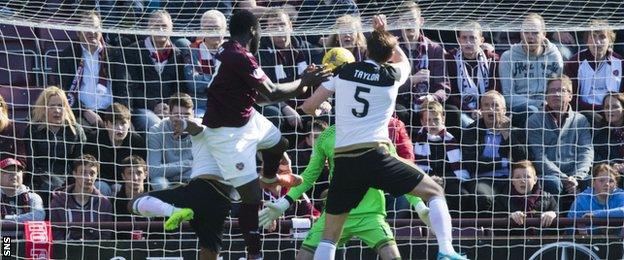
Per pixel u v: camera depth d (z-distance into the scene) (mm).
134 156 36719
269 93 28203
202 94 39719
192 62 39750
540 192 37500
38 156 37094
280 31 37812
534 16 38688
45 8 36750
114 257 34500
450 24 39938
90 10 37594
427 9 39750
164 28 37281
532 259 35375
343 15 38688
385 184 29250
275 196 36250
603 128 40000
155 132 37844
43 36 41312
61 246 34281
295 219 35688
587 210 37188
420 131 38500
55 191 36125
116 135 37531
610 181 37125
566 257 35406
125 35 40031
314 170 32719
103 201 36188
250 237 28922
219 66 28484
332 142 32219
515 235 36375
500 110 38500
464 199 37750
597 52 41156
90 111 38312
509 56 40531
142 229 35344
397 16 39406
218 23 37375
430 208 29422
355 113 29031
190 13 39312
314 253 31766
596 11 39188
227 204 29484
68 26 35750
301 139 38750
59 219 35750
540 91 40219
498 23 39406
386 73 29266
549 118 39375
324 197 37188
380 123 29203
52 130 37188
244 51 28250
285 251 34938
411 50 39938
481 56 40500
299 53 39906
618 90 41188
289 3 39844
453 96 40125
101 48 39500
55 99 37250
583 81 41094
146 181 37156
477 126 38688
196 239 34781
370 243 32562
